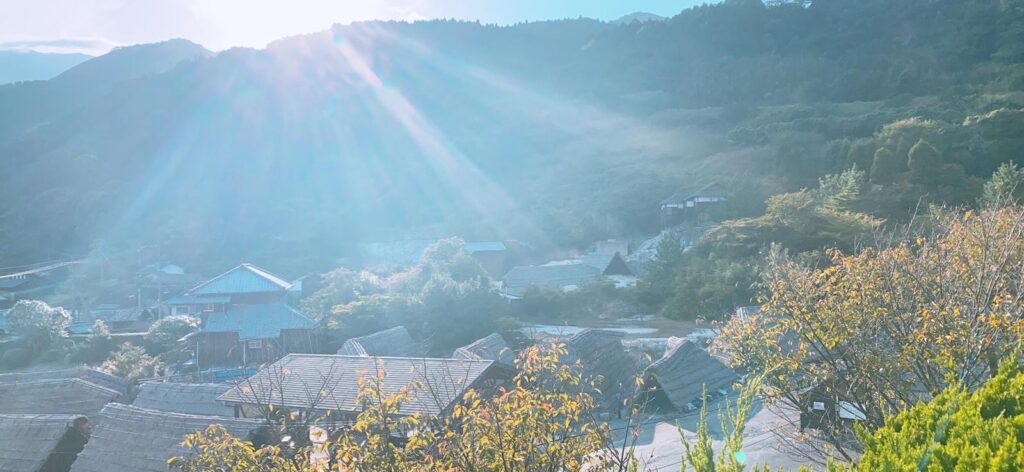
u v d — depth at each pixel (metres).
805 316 10.04
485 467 7.42
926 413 5.31
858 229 35.44
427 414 8.48
